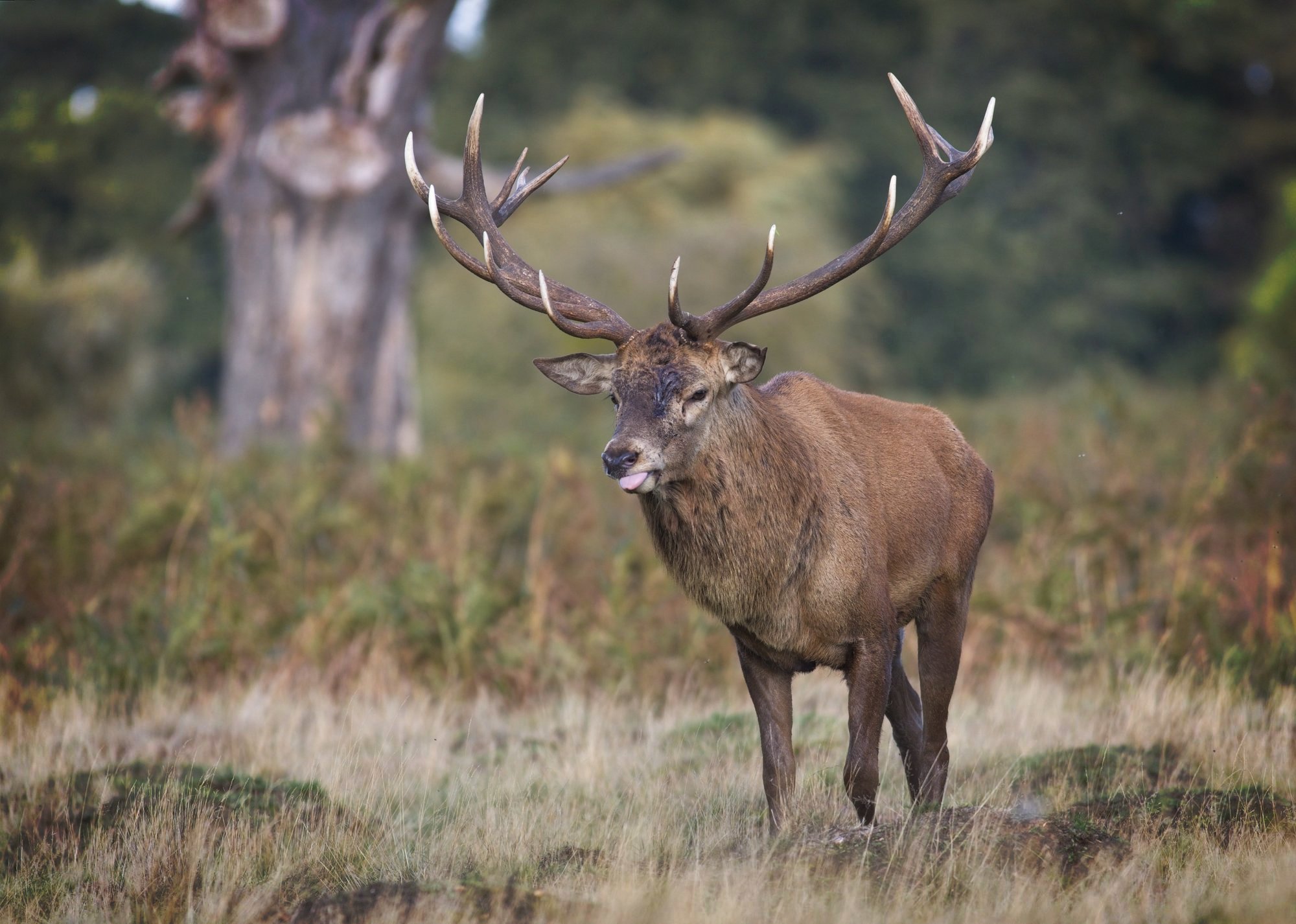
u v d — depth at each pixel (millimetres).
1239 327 80500
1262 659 17625
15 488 21266
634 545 21031
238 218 41625
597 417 49500
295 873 11828
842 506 12711
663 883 10883
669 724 17219
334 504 24578
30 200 81688
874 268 83250
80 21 84438
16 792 14195
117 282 54781
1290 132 89938
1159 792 12695
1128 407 28594
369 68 40438
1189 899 10438
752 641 12844
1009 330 84125
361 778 14453
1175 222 95875
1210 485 20562
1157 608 19266
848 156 84125
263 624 19875
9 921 11289
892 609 12961
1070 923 10180
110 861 12070
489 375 68500
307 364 41219
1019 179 88250
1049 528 22062
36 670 18062
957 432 14555
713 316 12367
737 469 12266
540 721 17656
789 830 12250
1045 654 19297
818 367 67875
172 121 44250
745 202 73438
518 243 71188
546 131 84188
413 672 19531
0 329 50875
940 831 11562
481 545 22812
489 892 10914
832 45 88562
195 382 85000
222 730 16781
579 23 89938
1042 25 86750
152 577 21141
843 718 17047
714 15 88688
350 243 41375
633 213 73812
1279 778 13516
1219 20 89188
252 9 39594
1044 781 14227
